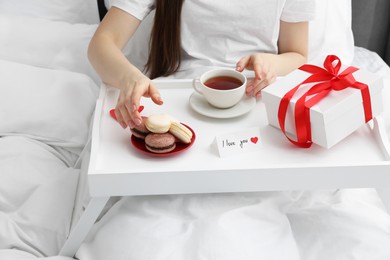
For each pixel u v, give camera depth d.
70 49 1.54
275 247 0.95
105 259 0.95
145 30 1.58
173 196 1.02
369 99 0.97
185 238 0.94
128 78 1.07
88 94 1.42
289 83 1.01
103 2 1.80
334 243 0.97
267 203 1.02
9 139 1.26
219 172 0.91
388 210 0.99
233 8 1.30
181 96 1.15
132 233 0.95
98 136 0.99
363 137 1.01
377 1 1.83
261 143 0.98
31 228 1.09
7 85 1.34
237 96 1.04
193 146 0.99
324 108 0.91
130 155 0.96
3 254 1.00
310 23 1.54
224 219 0.96
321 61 1.09
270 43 1.36
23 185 1.16
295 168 0.91
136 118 0.96
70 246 1.02
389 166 0.92
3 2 1.66
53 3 1.68
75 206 1.16
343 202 1.06
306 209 1.06
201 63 1.36
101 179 0.90
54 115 1.33
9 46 1.51
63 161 1.31
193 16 1.32
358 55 1.75
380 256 0.93
